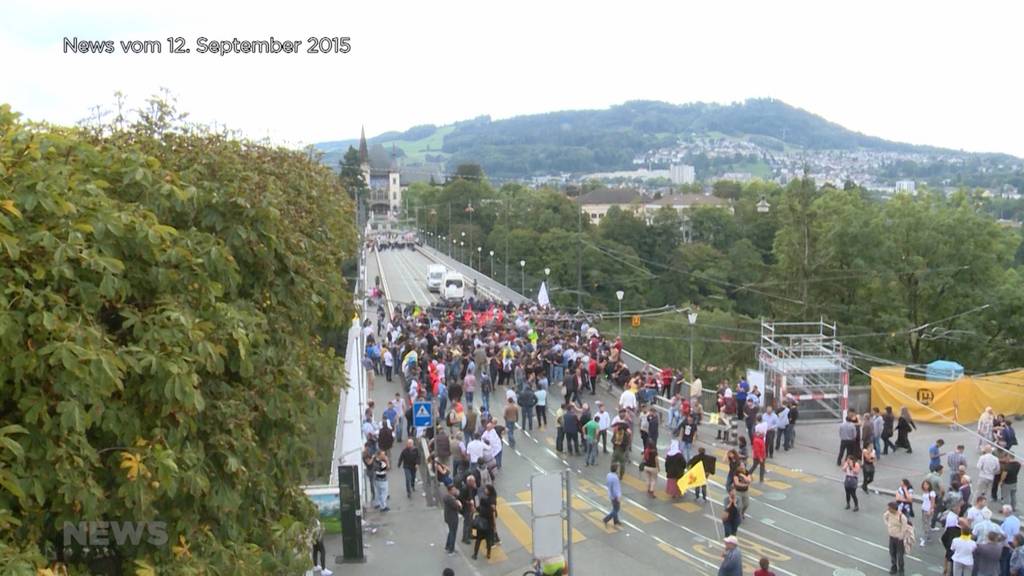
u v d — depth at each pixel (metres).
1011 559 18.36
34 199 9.87
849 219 63.12
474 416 28.67
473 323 46.16
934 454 23.94
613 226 121.06
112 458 10.20
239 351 12.12
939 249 60.62
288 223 17.62
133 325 10.94
